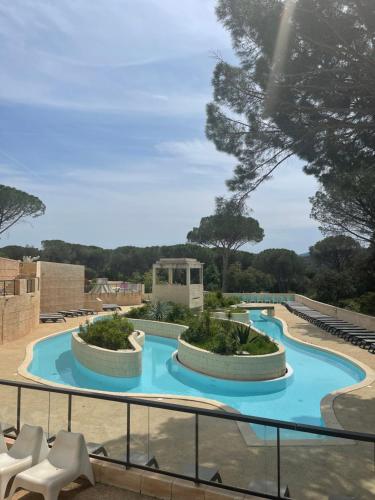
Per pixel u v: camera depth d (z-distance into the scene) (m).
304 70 8.88
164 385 12.24
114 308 31.03
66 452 5.09
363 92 8.77
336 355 14.82
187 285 24.77
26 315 18.92
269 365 12.16
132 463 5.22
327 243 43.66
